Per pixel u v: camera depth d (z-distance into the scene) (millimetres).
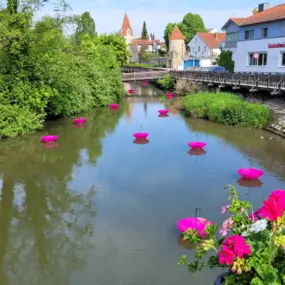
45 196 9859
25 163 12867
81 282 6164
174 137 16734
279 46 25938
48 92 17750
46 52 17578
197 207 8945
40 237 7688
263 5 33656
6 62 16266
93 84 25359
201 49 60594
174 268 6461
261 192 9945
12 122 16219
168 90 36938
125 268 6512
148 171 11789
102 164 12641
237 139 16078
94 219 8438
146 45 90750
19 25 16203
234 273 3080
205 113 21281
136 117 22297
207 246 3260
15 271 6523
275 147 14648
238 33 31922
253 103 20688
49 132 17672
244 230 3234
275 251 2943
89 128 18828
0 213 8836
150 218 8398
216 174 11430
